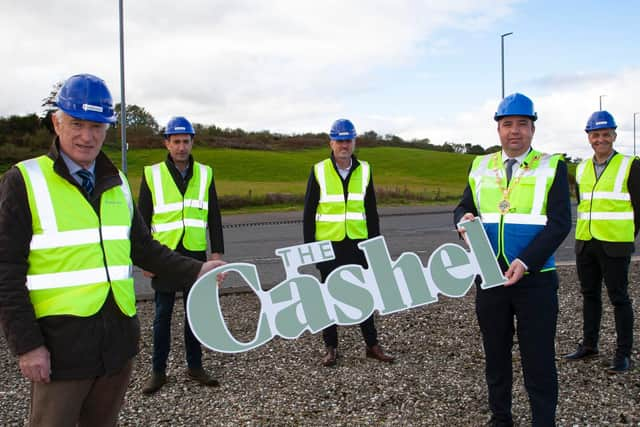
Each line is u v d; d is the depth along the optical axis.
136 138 68.62
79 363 2.39
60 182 2.46
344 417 3.85
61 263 2.39
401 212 23.12
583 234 4.88
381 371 4.74
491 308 3.54
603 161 4.94
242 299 7.32
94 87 2.49
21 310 2.25
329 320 3.32
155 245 3.02
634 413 3.80
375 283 3.39
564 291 7.36
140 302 7.31
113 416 2.70
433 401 4.10
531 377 3.40
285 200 27.41
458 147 99.75
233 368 4.90
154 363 4.41
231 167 51.88
